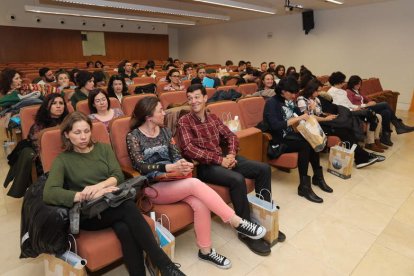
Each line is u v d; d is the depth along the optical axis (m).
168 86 4.39
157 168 1.69
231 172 1.86
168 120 2.21
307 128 2.40
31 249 1.39
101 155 1.63
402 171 3.07
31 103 2.93
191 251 1.84
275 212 1.81
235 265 1.72
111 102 2.84
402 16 6.71
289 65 9.54
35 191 1.47
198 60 13.38
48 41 10.68
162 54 13.69
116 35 12.19
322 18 8.29
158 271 1.42
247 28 10.75
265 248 1.80
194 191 1.66
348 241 1.94
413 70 6.71
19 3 9.82
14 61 10.15
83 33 11.38
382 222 2.15
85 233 1.41
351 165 2.85
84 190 1.38
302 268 1.70
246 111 2.82
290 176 2.94
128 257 1.39
